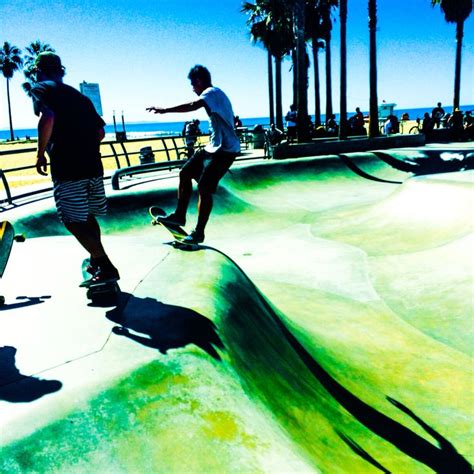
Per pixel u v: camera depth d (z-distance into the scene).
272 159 17.03
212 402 2.23
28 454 1.71
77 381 2.15
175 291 3.41
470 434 3.47
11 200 9.47
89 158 2.95
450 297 5.88
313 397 3.22
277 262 7.95
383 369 4.43
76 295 3.40
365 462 2.75
